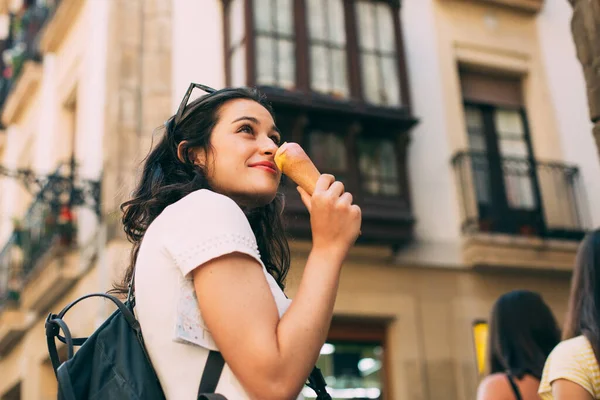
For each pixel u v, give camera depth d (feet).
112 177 24.58
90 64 28.86
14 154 40.01
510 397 9.18
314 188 4.58
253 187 4.83
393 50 27.96
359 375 25.62
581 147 30.89
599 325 7.10
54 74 34.55
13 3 44.52
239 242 4.05
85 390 4.11
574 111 31.42
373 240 25.96
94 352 4.21
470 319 26.96
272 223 6.27
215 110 5.12
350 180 25.99
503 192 29.30
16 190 37.09
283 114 25.53
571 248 28.37
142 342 4.16
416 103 28.81
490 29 31.42
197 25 27.09
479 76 31.27
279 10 26.55
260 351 3.70
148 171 5.33
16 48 39.81
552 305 28.48
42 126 34.91
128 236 5.38
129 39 26.25
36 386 29.68
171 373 4.01
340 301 25.55
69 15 31.89
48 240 27.43
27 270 30.07
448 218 27.78
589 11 8.48
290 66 26.07
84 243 26.18
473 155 28.17
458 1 31.12
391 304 26.16
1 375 36.60
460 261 27.50
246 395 3.90
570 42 32.63
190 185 4.90
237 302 3.86
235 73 26.14
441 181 28.09
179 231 4.17
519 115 31.45
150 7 26.86
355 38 27.40
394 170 27.02
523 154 30.86
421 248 27.09
